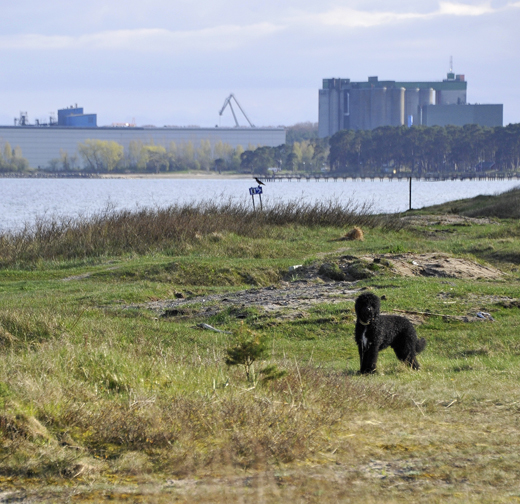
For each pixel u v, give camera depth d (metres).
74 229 94.81
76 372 26.92
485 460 16.77
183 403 20.97
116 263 81.81
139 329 44.09
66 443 18.02
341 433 19.44
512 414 21.61
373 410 22.41
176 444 17.80
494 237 101.00
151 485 15.30
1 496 14.74
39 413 19.88
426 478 15.56
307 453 17.42
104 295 61.47
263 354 26.47
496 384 26.62
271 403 21.02
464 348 39.56
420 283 57.97
